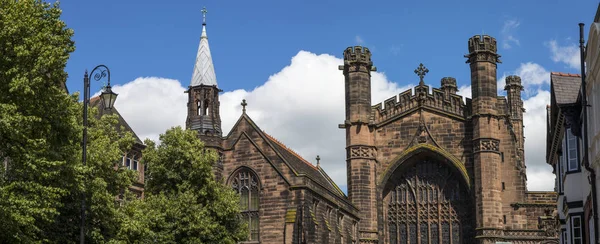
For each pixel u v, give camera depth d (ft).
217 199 225.97
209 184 224.53
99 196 167.02
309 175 287.28
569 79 176.04
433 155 327.26
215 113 291.99
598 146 138.51
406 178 335.06
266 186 273.13
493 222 307.99
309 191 270.67
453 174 327.88
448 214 326.44
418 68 334.24
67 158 149.69
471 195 317.22
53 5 148.66
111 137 194.08
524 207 310.86
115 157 178.60
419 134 329.31
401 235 332.39
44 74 144.05
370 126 334.44
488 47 321.11
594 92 141.79
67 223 163.63
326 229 276.62
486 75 319.68
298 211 265.95
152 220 212.02
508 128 319.88
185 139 227.40
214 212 224.94
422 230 329.72
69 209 162.91
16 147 138.10
